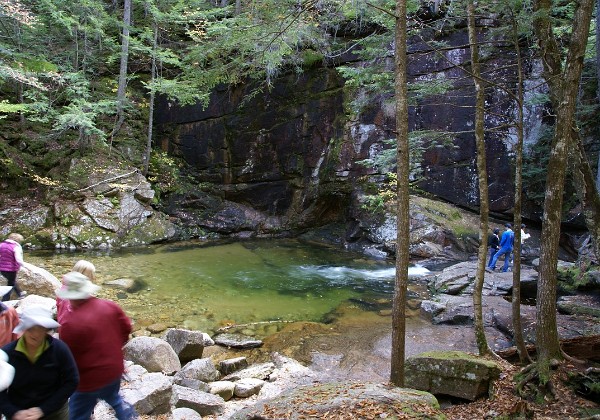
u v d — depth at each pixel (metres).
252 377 7.36
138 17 21.66
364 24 16.84
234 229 20.33
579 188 7.35
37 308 2.97
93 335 3.61
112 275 13.27
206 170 21.48
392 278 14.62
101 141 19.11
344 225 20.06
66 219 16.97
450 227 17.52
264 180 21.03
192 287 12.63
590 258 11.85
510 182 17.80
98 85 20.70
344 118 19.56
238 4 16.02
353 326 10.19
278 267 15.59
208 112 21.30
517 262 7.09
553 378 5.96
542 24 7.23
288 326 10.06
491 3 7.61
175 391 6.11
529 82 16.50
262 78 20.22
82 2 17.67
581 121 15.20
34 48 18.16
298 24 7.50
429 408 4.27
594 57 14.45
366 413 4.08
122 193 18.44
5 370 2.72
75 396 3.62
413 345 8.98
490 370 6.25
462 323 10.28
